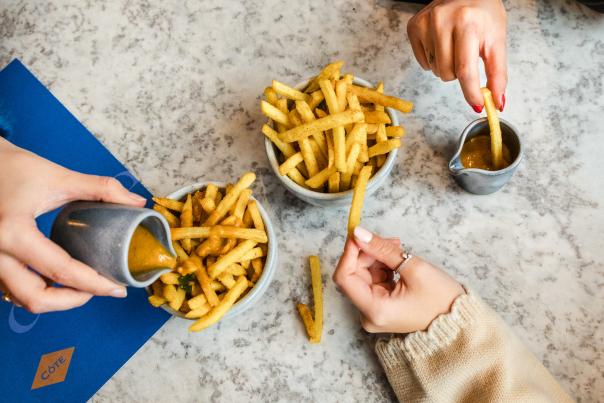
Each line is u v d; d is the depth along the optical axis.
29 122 1.15
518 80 1.07
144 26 1.21
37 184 0.74
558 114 1.04
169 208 0.89
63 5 1.25
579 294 0.95
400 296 0.85
